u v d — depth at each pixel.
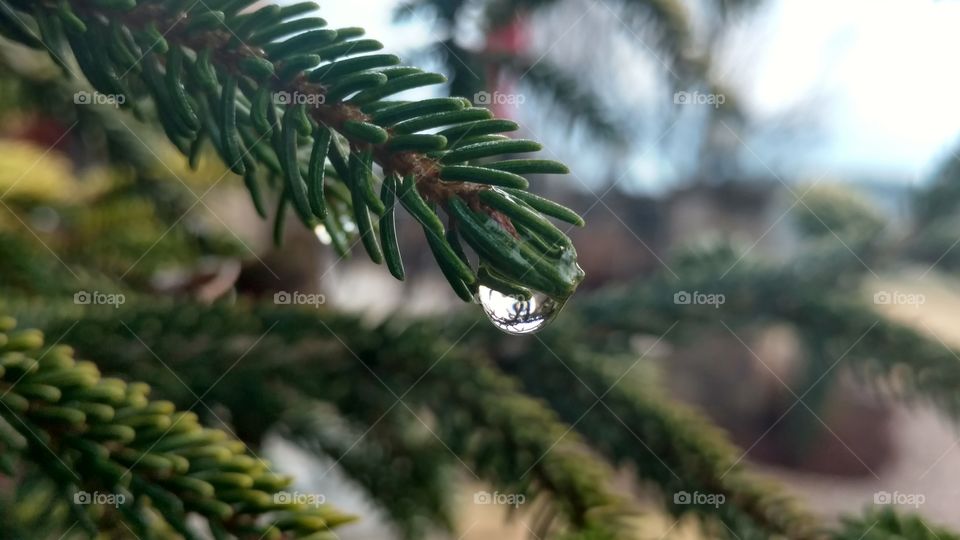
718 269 0.24
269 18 0.12
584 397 0.18
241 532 0.12
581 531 0.14
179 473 0.12
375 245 0.12
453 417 0.16
